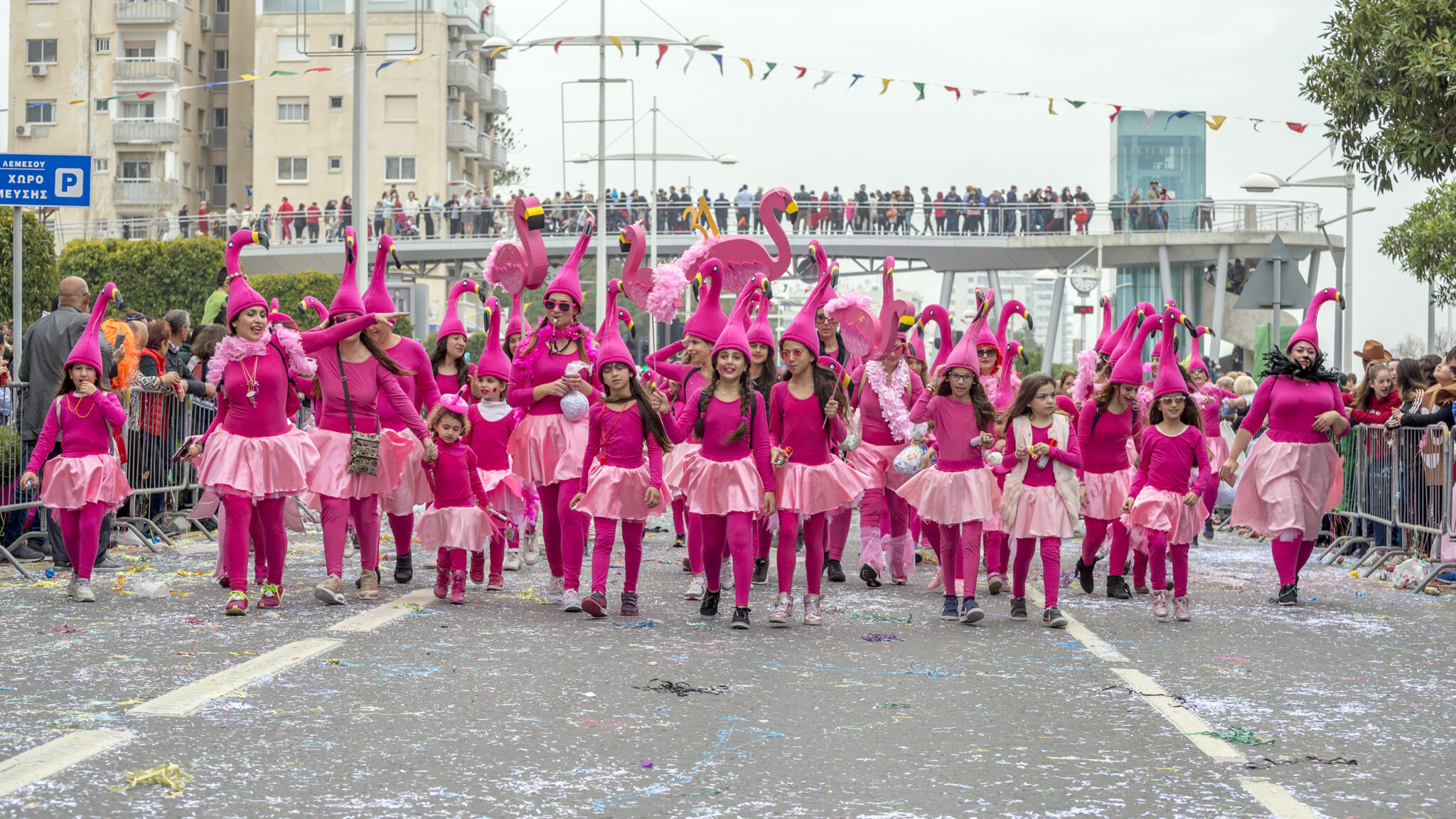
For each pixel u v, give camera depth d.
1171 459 9.33
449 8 66.25
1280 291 17.81
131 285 49.22
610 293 8.98
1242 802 4.80
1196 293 46.62
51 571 10.34
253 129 66.75
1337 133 17.17
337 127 65.44
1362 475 13.71
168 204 65.81
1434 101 16.53
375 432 9.31
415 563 11.55
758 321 9.47
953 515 8.99
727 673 7.00
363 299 9.57
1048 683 6.88
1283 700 6.57
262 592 8.80
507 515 10.12
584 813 4.55
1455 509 11.37
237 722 5.65
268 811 4.50
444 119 65.62
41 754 5.05
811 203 45.16
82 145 66.00
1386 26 16.62
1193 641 8.40
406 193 65.31
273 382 8.69
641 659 7.34
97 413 8.98
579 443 9.07
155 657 6.98
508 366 10.25
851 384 11.20
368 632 7.90
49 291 27.89
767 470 8.61
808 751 5.43
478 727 5.70
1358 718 6.20
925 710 6.21
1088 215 45.00
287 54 65.94
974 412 9.04
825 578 11.47
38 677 6.45
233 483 8.45
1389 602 10.49
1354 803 4.83
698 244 12.59
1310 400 10.13
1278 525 10.03
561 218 47.12
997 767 5.23
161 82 65.94
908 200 46.66
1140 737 5.75
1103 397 10.39
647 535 15.05
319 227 52.19
